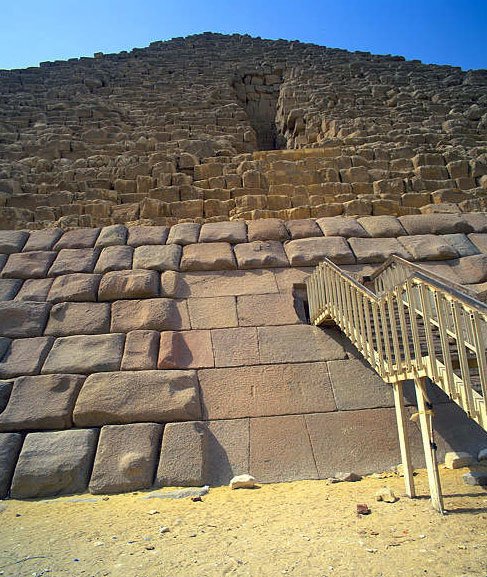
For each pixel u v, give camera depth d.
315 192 11.59
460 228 9.62
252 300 7.90
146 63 25.53
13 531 4.14
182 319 7.53
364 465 5.75
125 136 15.45
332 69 24.48
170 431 5.91
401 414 4.85
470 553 3.19
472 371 5.83
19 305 7.59
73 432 5.86
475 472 5.09
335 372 6.83
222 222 9.62
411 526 3.77
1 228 10.28
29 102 19.42
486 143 15.03
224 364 6.88
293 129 18.97
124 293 7.79
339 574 2.98
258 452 5.85
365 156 13.45
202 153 13.79
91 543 3.73
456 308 3.88
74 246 9.01
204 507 4.62
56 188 11.79
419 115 18.03
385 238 9.33
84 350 6.89
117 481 5.36
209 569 3.14
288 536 3.67
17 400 6.20
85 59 26.27
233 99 20.98
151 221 10.23
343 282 6.28
